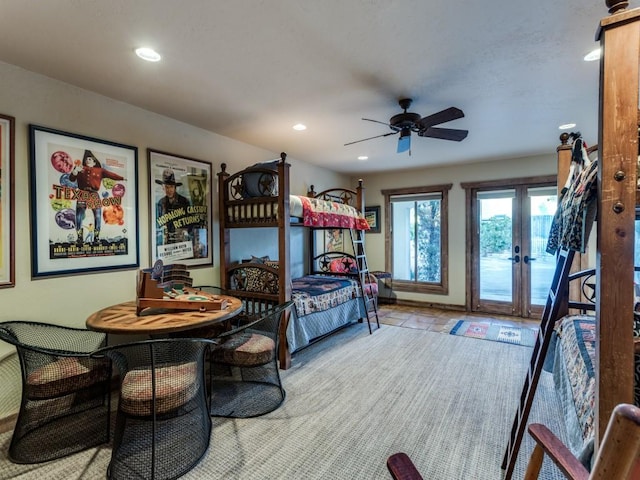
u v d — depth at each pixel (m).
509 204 5.43
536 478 1.20
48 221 2.53
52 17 1.82
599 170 1.05
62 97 2.62
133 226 3.08
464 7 1.78
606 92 1.01
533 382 1.69
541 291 5.23
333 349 3.89
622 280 1.01
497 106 3.17
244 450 2.08
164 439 2.17
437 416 2.46
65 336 2.59
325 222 4.01
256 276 3.63
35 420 2.30
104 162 2.88
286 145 4.50
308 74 2.53
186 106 3.13
